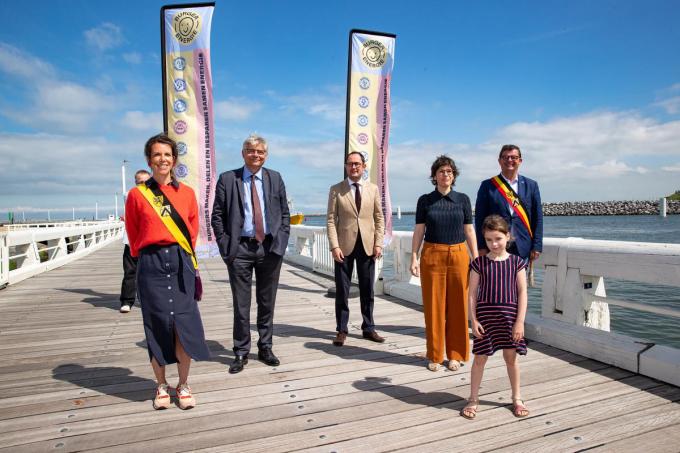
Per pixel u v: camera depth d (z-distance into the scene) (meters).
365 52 5.76
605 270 3.45
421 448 2.13
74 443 2.21
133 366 3.43
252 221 3.31
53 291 7.08
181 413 2.56
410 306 5.50
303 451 2.12
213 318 5.14
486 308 2.54
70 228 12.86
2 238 7.57
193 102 5.50
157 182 2.66
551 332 3.67
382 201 5.95
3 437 2.27
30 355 3.71
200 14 5.44
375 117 5.86
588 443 2.16
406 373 3.21
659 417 2.42
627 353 3.09
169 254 2.58
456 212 3.31
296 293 6.67
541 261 4.07
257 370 3.29
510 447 2.13
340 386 2.96
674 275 2.92
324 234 8.56
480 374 2.51
